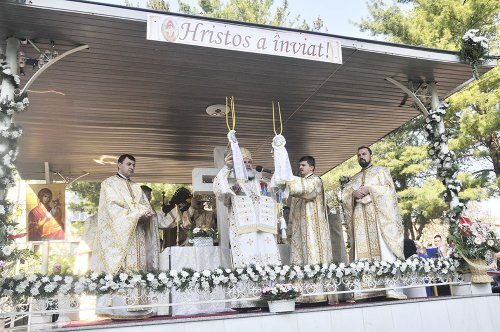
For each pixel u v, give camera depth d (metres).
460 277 6.16
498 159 14.97
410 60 6.26
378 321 5.11
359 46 5.84
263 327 4.59
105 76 6.21
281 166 5.58
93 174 10.39
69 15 4.76
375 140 9.68
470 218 6.33
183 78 6.41
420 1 15.04
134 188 5.64
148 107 7.28
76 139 8.34
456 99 13.27
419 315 5.35
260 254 5.38
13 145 4.53
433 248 8.48
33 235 9.05
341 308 4.96
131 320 4.91
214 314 5.17
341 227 7.00
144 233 5.60
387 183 6.16
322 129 8.84
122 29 5.11
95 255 5.89
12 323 5.07
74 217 18.38
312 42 5.49
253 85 6.77
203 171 6.59
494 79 13.09
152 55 5.73
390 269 5.59
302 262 5.90
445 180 6.55
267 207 5.62
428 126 6.72
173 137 8.62
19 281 4.26
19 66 5.24
